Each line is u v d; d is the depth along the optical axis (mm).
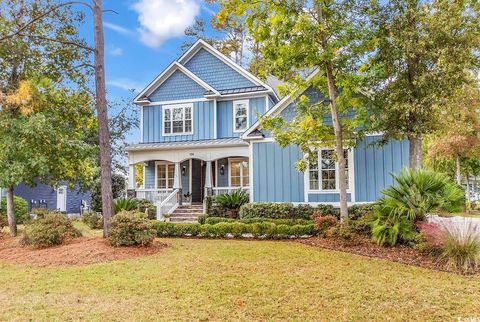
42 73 13109
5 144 11742
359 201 14695
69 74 13836
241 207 15805
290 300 5957
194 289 6535
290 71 12859
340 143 11945
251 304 5777
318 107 12523
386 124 12734
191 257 9117
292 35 11039
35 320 5148
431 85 11805
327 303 5828
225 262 8547
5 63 12883
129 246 10047
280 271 7730
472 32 11461
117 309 5586
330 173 15281
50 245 10656
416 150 13211
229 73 21797
